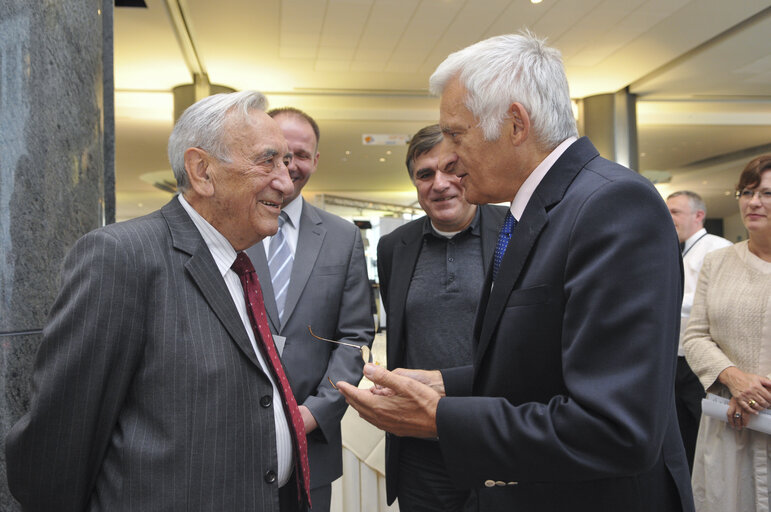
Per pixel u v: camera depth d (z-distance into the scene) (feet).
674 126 39.29
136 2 20.71
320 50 26.09
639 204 2.90
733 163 49.21
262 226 3.65
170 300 3.29
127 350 3.15
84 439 3.06
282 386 3.77
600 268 2.82
